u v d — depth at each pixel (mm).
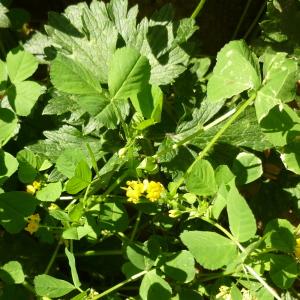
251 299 143
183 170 165
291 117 146
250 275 147
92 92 142
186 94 177
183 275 140
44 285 140
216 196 148
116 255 176
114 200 155
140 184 143
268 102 138
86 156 167
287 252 140
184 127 171
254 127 167
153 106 143
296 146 154
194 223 168
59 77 140
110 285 177
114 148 168
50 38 173
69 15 174
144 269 142
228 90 142
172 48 173
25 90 157
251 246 130
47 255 171
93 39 171
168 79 171
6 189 173
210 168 146
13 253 168
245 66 141
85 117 168
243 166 151
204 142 167
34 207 148
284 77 134
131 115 169
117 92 142
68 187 141
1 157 148
